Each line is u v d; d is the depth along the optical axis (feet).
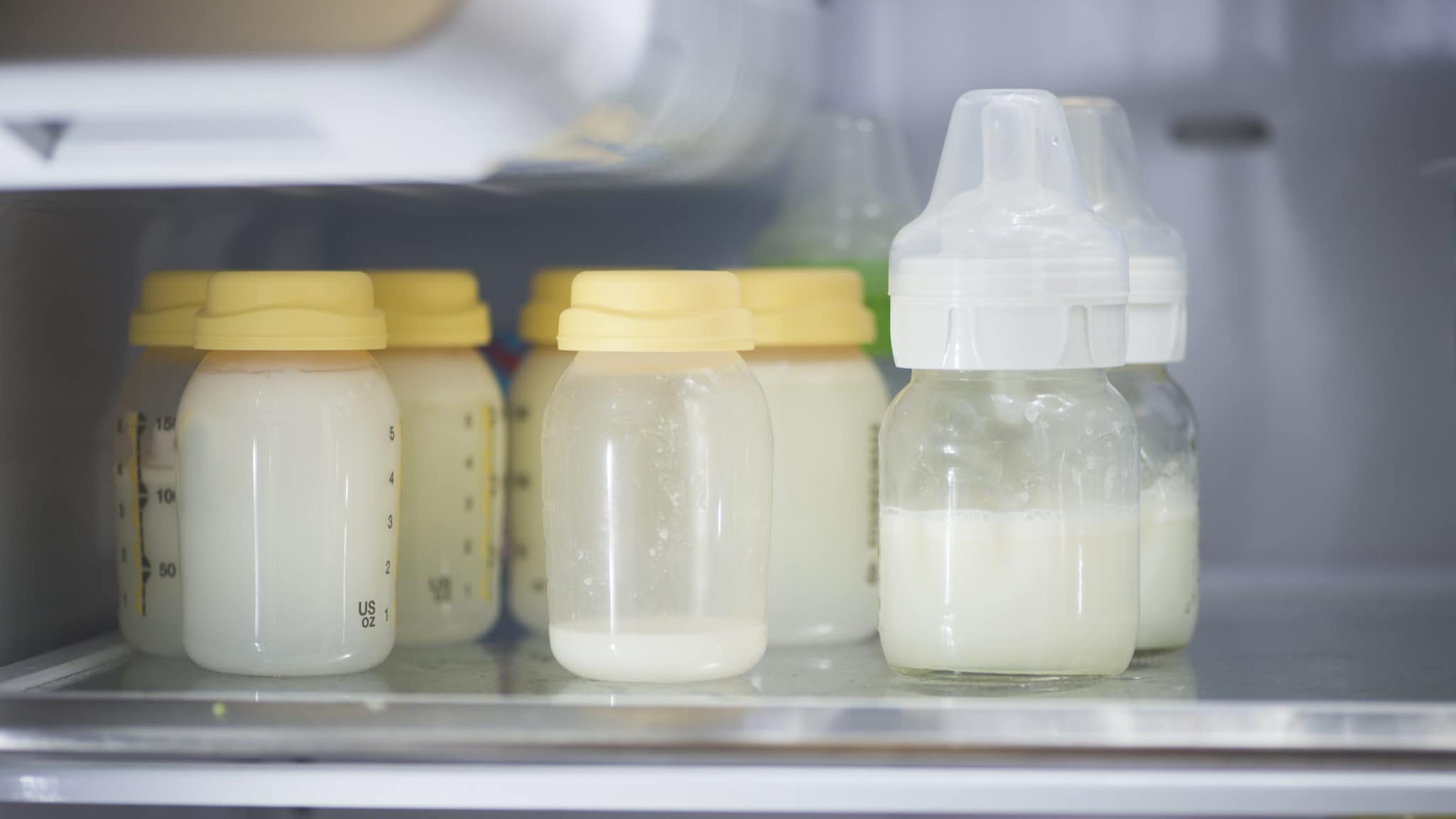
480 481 2.53
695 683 2.12
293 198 2.58
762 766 1.91
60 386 2.47
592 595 2.17
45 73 1.76
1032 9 3.06
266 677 2.19
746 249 3.10
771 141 2.72
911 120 3.09
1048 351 2.02
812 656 2.35
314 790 1.95
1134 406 2.38
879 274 2.75
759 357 2.43
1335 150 3.05
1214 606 2.86
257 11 1.73
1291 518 3.12
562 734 1.93
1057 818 2.52
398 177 1.89
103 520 2.63
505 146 1.79
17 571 2.34
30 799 1.97
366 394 2.24
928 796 1.88
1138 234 2.37
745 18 2.29
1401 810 1.85
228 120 1.82
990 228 2.06
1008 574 2.07
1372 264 3.06
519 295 3.18
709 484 2.17
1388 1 3.01
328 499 2.19
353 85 1.73
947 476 2.10
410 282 2.44
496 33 1.70
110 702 2.00
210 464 2.19
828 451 2.43
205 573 2.20
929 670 2.11
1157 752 1.88
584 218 3.15
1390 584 3.05
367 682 2.16
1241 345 3.10
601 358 2.20
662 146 2.09
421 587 2.47
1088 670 2.09
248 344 2.12
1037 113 2.15
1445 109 3.01
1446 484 3.09
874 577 2.47
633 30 1.76
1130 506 2.14
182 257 2.85
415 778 1.93
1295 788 1.86
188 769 1.96
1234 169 3.07
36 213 2.39
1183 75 3.06
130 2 1.74
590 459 2.18
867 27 3.08
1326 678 2.17
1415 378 3.08
